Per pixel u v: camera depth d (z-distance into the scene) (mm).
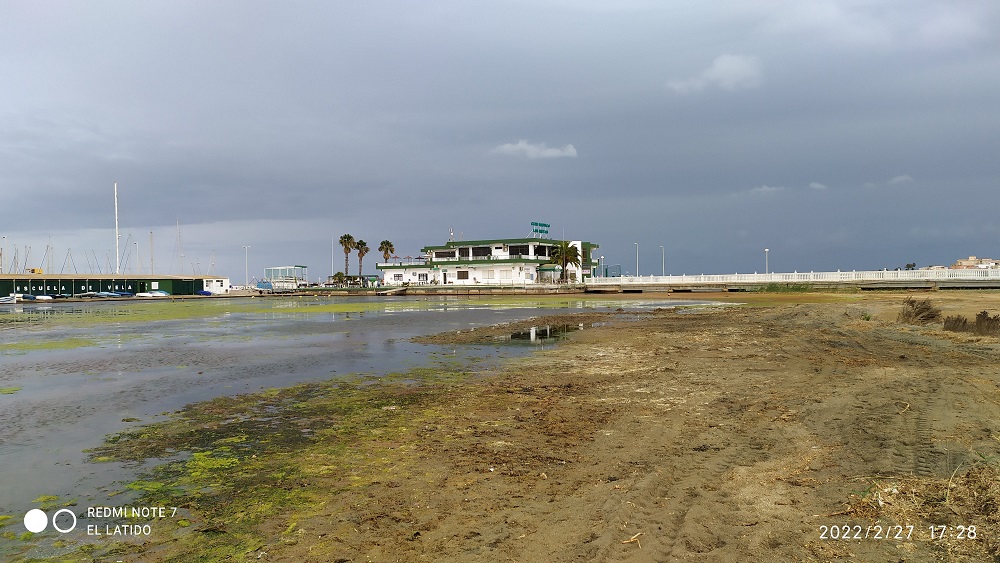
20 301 103188
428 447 10234
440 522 6883
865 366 17125
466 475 8602
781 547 5684
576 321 39125
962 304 42562
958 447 7953
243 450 10422
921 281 69938
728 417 11461
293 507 7598
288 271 180125
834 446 8859
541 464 9031
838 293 70688
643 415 12039
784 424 10555
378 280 148000
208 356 23734
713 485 7516
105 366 21172
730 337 26578
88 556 6367
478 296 96375
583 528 6457
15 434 11703
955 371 14820
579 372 18266
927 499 6492
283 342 28922
